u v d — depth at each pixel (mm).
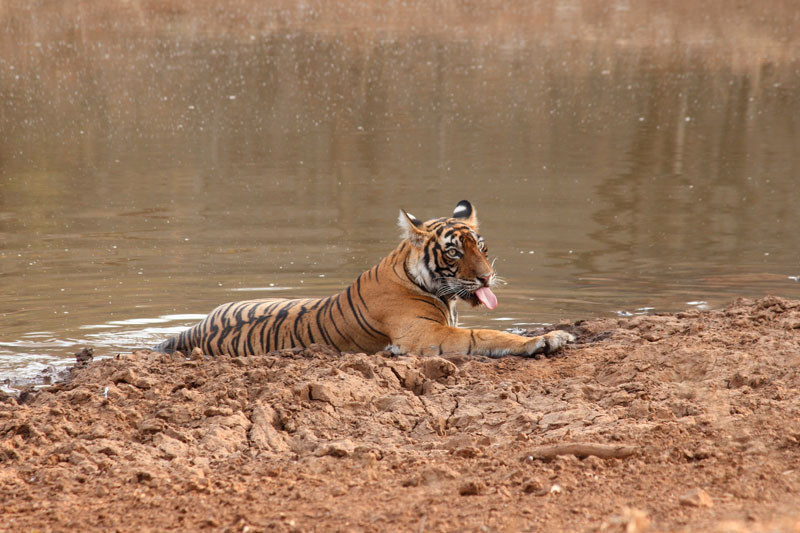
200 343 10969
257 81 41781
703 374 8648
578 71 43938
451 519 5582
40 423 7867
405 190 22938
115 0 62219
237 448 7426
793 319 10016
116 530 5836
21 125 32625
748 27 56156
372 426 7734
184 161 27141
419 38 53531
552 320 12484
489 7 64250
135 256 16781
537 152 27969
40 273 15570
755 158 26797
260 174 25250
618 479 6086
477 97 38125
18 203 21703
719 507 5480
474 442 7207
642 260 16188
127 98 38062
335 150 28641
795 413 6883
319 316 10523
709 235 18188
